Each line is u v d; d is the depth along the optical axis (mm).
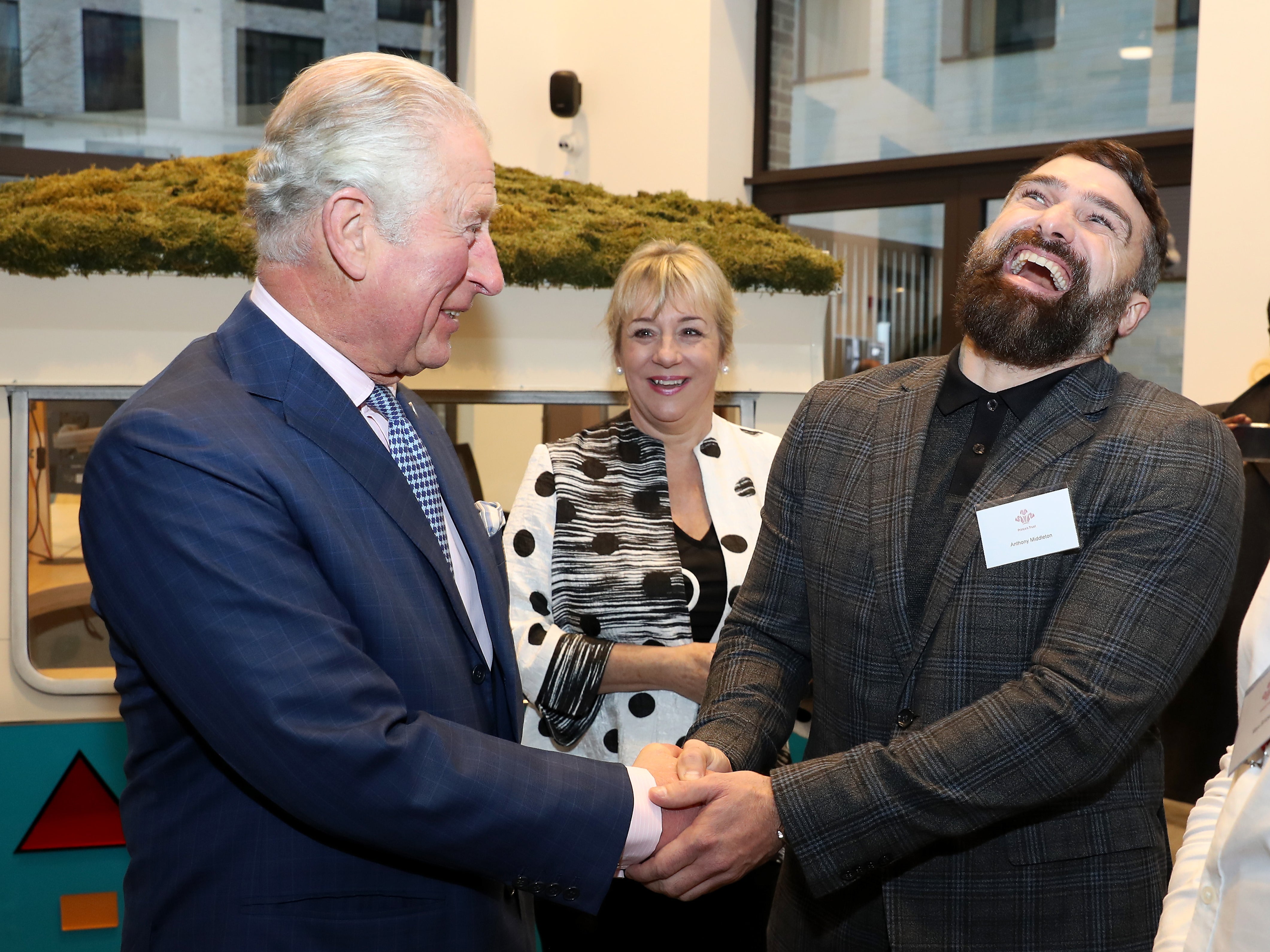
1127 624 1089
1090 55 4281
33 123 4500
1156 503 1124
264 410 1022
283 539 963
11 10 4418
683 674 1666
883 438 1318
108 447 961
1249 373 2932
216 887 981
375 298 1037
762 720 1337
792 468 1403
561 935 1730
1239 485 1177
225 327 1104
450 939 1052
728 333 1957
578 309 2312
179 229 2010
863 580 1256
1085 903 1153
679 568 1803
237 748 924
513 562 1797
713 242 2420
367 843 954
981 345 1260
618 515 1849
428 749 966
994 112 4562
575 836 1026
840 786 1134
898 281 4887
